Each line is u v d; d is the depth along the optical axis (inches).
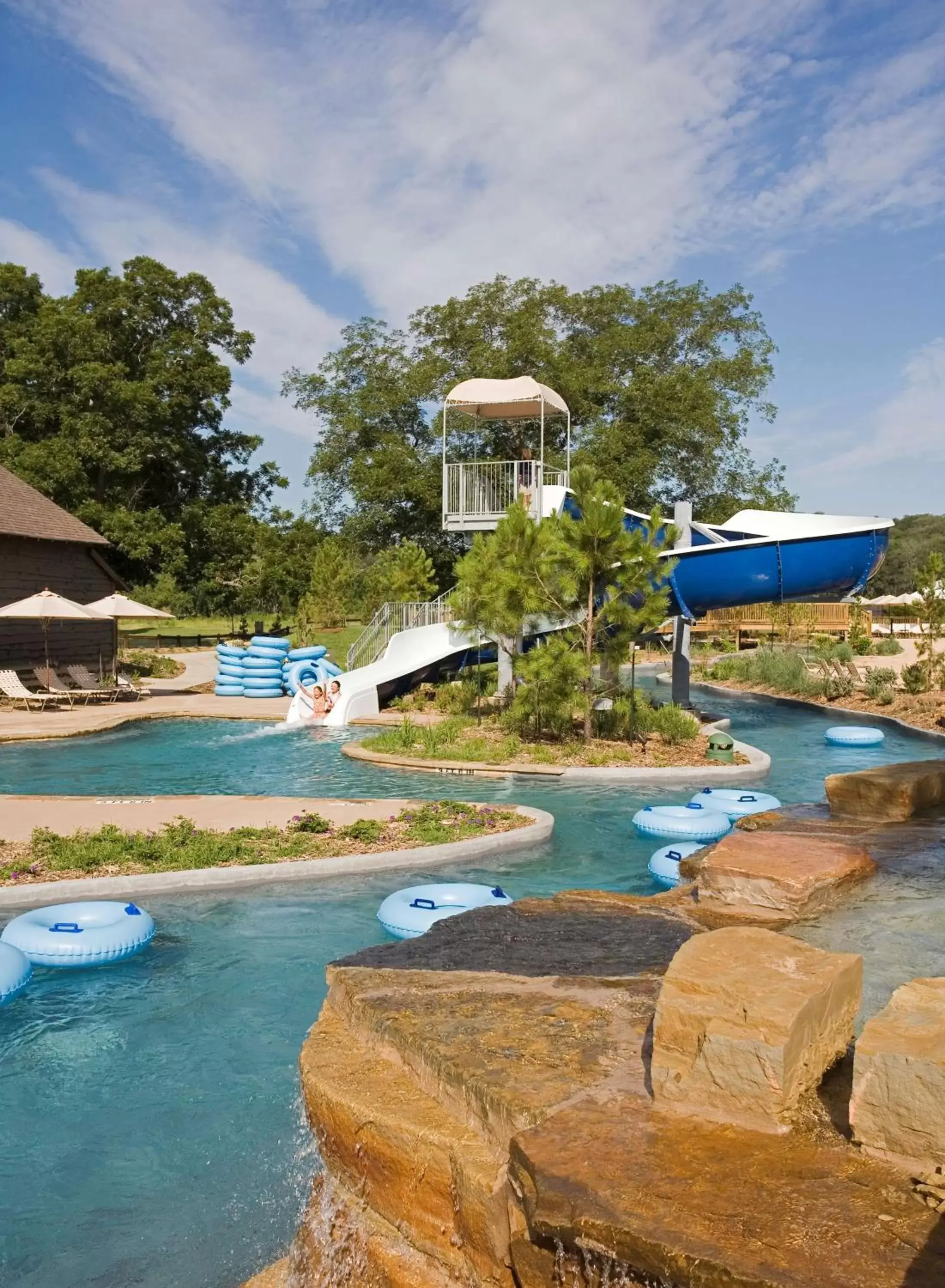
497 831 427.5
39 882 347.9
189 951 306.3
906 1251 91.7
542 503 919.7
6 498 1186.0
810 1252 91.7
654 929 202.4
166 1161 199.8
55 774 635.5
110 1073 234.5
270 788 583.8
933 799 313.4
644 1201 100.9
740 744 707.4
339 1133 137.6
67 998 274.8
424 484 1663.4
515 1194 111.5
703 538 902.4
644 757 657.6
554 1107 120.8
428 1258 125.2
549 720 735.7
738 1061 117.3
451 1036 144.1
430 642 998.4
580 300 1831.9
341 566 1935.3
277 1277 157.2
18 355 2033.7
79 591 1274.6
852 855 233.0
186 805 494.3
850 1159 108.8
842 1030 133.2
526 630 832.3
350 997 165.9
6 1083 229.8
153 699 1095.0
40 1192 190.4
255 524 2261.3
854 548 813.9
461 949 189.2
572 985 165.8
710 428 1696.6
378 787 585.3
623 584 685.9
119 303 2105.1
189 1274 166.9
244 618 2004.2
